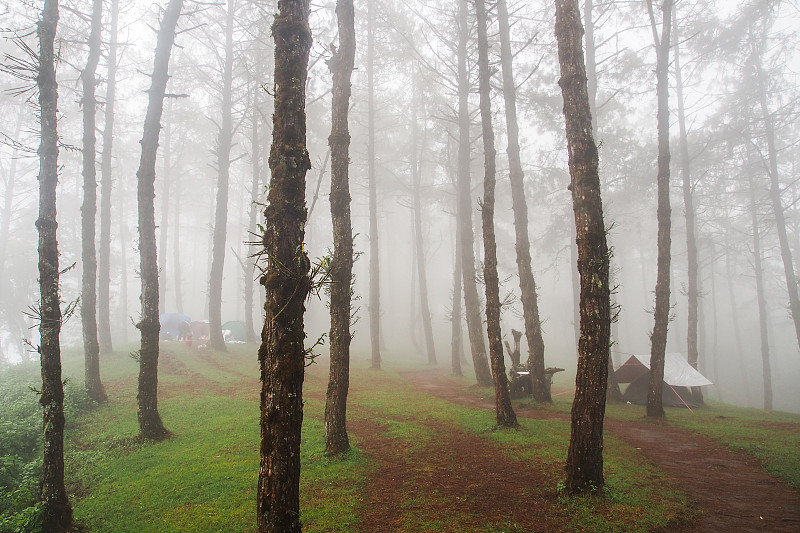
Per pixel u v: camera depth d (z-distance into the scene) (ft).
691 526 18.58
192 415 35.86
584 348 22.06
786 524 18.83
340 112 30.73
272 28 16.07
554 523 18.26
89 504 21.81
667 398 53.31
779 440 32.01
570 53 25.11
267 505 13.14
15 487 23.54
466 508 19.83
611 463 26.08
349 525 18.17
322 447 28.04
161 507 20.67
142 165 33.86
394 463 26.08
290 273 13.99
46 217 21.81
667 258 43.19
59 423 20.16
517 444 29.55
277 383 13.58
